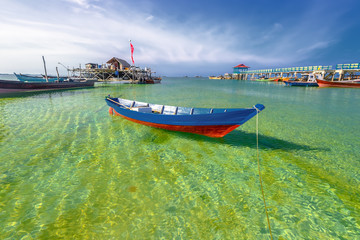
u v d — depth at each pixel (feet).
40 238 10.92
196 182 16.90
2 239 10.78
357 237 11.44
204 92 108.17
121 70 171.01
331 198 15.03
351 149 24.67
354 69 132.67
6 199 14.11
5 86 79.82
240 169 19.36
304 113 47.09
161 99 75.36
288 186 16.58
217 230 11.80
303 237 11.46
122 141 26.43
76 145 24.77
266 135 29.78
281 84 195.62
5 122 35.22
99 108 50.08
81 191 15.30
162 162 20.56
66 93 89.81
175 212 13.23
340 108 54.34
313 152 23.71
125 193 15.15
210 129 25.59
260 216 13.03
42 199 14.25
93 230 11.57
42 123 34.83
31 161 20.16
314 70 161.27
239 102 69.00
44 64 102.73
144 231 11.61
